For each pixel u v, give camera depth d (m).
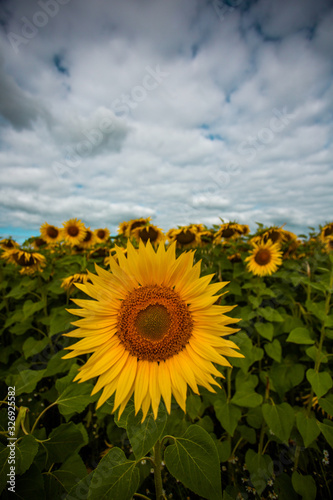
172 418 3.02
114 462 1.66
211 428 3.14
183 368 1.76
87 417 3.59
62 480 1.85
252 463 2.99
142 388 1.70
